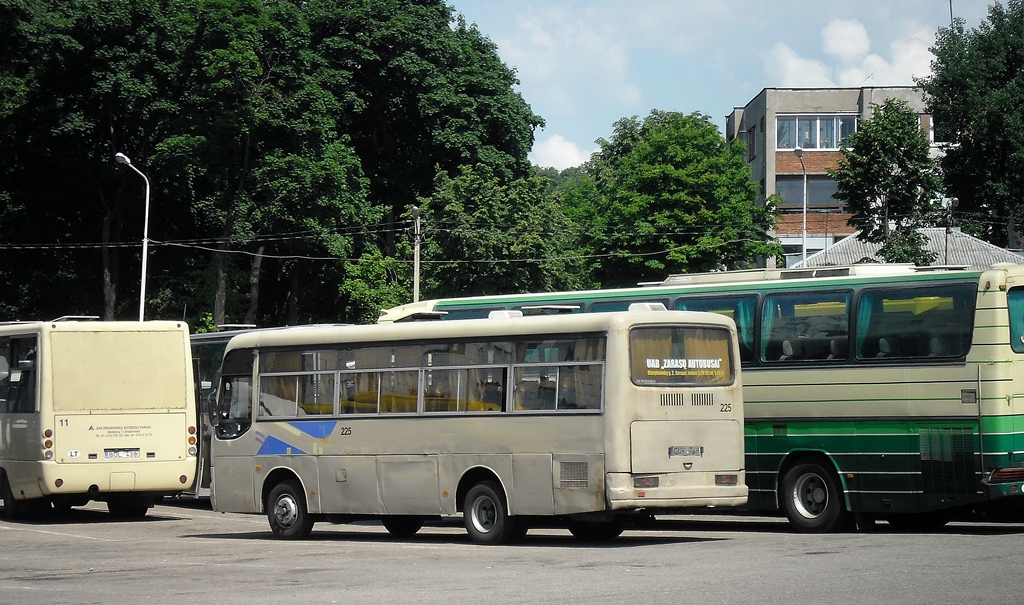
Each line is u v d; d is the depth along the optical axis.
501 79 61.56
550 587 12.07
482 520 17.64
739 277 20.42
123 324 23.53
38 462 22.77
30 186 56.56
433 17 60.41
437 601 11.26
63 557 16.86
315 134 52.38
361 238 55.56
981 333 17.16
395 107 58.69
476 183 52.72
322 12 57.62
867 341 18.25
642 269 55.31
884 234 48.44
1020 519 21.30
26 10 50.53
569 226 54.72
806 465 18.73
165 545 18.58
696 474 16.98
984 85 68.81
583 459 16.61
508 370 17.52
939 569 12.75
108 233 56.72
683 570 13.23
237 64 49.69
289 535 19.62
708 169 55.97
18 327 23.70
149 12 51.69
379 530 22.05
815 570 12.88
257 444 20.14
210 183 54.28
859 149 49.22
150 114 51.84
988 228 70.25
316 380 19.61
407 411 18.48
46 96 53.31
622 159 58.47
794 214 77.94
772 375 19.11
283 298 62.44
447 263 51.16
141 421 23.38
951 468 17.27
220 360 27.09
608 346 16.58
